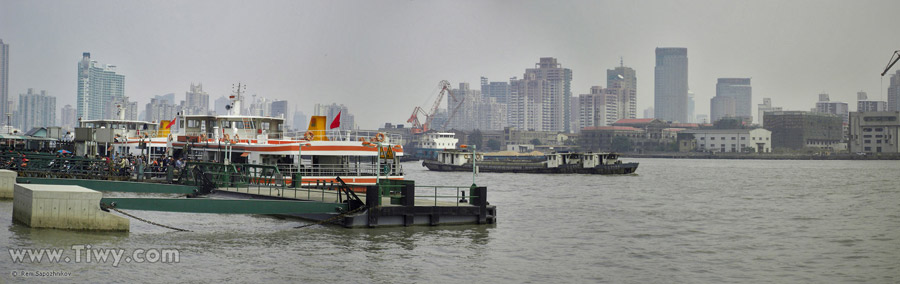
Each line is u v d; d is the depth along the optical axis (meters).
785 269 50.59
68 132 136.62
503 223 70.81
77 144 103.94
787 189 143.88
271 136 98.56
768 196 122.50
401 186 60.81
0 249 45.75
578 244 59.12
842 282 46.72
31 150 110.81
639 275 47.50
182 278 41.72
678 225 74.69
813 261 53.72
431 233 58.44
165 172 88.94
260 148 81.00
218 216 66.69
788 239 65.19
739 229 72.12
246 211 56.59
